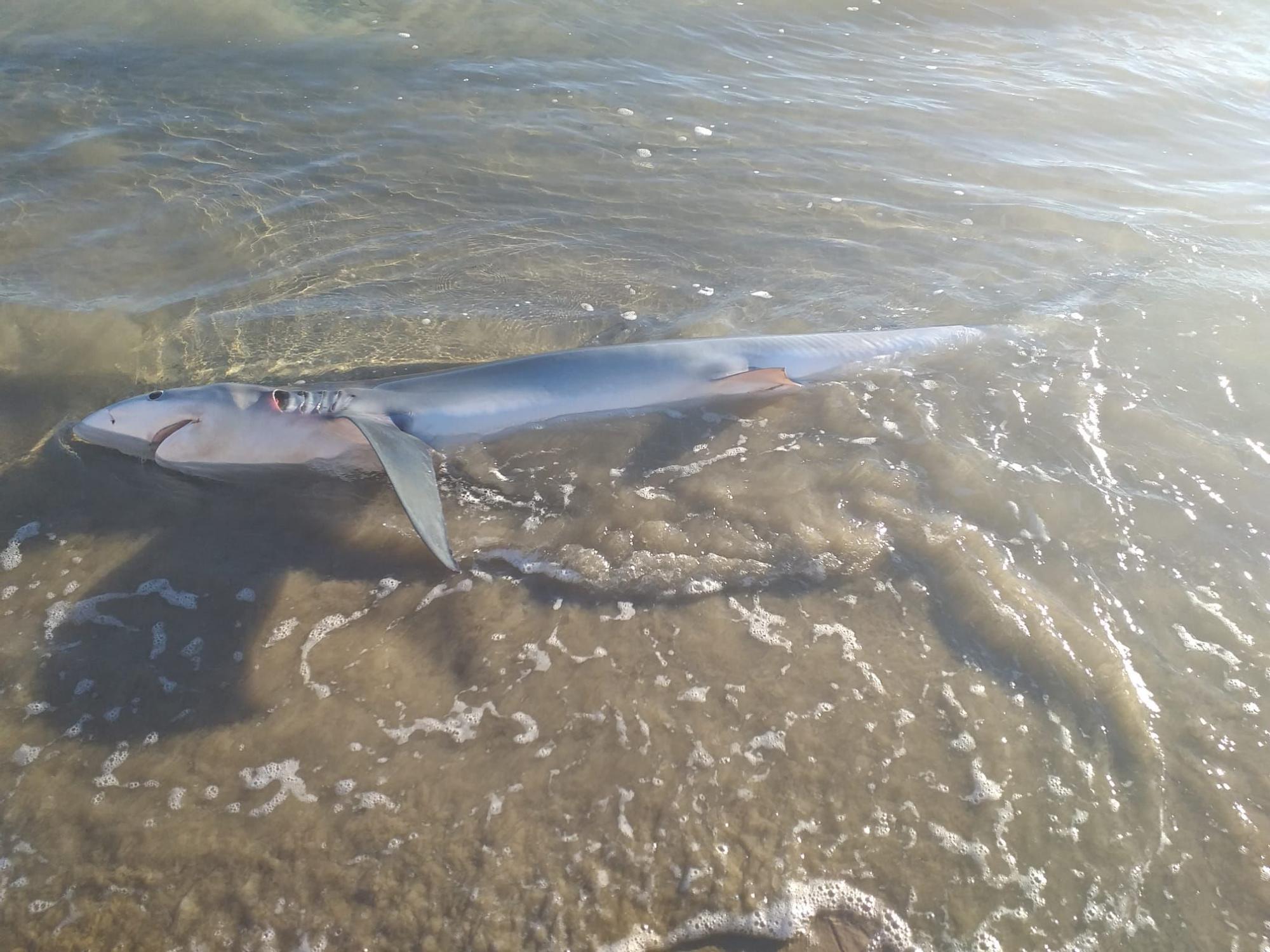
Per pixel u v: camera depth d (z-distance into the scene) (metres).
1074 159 3.10
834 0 4.24
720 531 1.70
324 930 1.21
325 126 3.03
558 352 1.99
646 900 1.24
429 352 2.14
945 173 2.96
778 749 1.39
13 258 2.34
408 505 1.60
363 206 2.65
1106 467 1.83
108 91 3.13
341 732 1.40
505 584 1.61
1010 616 1.55
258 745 1.39
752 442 1.90
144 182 2.68
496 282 2.38
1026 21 4.27
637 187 2.81
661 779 1.35
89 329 2.12
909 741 1.40
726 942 1.21
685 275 2.44
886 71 3.70
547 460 1.86
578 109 3.22
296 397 1.82
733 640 1.53
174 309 2.22
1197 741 1.40
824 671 1.48
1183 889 1.25
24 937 1.19
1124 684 1.46
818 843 1.29
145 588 1.60
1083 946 1.21
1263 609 1.58
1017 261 2.51
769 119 3.24
